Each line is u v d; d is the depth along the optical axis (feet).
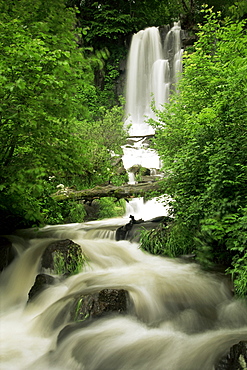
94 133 50.47
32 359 14.67
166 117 29.32
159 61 80.64
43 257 22.22
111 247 25.59
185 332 15.51
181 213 20.26
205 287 18.51
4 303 20.47
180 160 19.70
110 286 18.53
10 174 20.35
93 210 40.88
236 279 18.01
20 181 19.63
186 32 78.28
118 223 35.09
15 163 21.21
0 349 15.46
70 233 28.58
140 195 29.40
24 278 21.99
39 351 15.29
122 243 26.73
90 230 29.43
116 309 16.19
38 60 18.72
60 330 15.93
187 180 20.45
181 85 28.60
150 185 29.40
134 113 81.15
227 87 18.31
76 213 37.96
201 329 15.69
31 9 24.43
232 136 17.51
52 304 17.69
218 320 16.33
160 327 15.94
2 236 26.27
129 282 19.26
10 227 28.91
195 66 25.12
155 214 43.60
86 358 13.96
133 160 61.11
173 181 21.81
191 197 19.36
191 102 24.72
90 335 14.94
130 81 83.61
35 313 18.56
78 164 23.95
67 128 23.09
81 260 22.29
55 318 16.83
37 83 20.15
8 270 22.93
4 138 22.02
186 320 16.20
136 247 25.75
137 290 17.79
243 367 11.69
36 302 19.10
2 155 21.58
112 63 84.28
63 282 20.51
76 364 13.91
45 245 24.43
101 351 14.01
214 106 19.02
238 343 12.39
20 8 23.85
